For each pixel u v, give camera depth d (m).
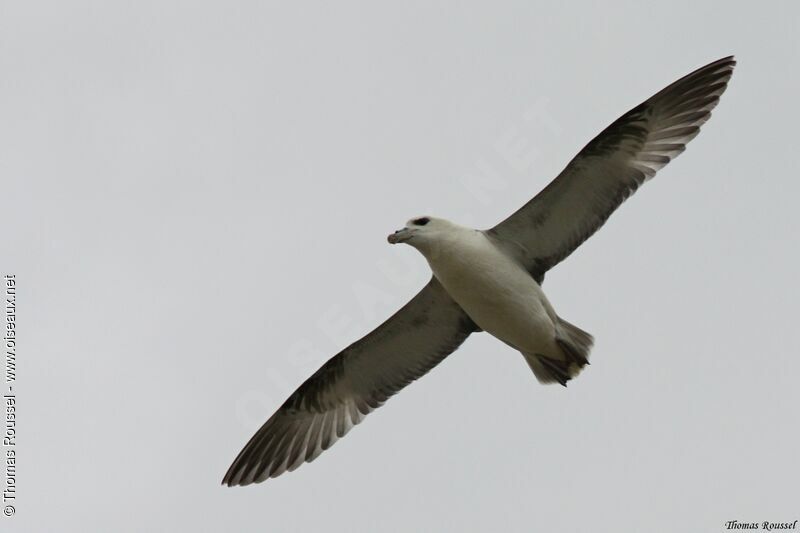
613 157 15.45
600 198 15.57
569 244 15.87
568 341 15.76
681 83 15.75
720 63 15.88
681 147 15.56
